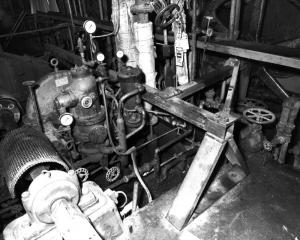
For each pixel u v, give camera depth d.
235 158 1.90
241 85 3.10
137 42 2.29
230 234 1.59
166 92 2.03
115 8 2.43
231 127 1.56
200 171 1.60
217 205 1.78
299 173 2.01
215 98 2.91
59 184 1.31
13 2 6.84
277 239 1.55
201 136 3.00
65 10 5.80
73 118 2.25
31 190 1.30
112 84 2.75
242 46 2.50
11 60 3.53
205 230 1.62
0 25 6.82
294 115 1.98
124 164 2.43
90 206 1.51
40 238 1.35
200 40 2.77
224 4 3.67
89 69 2.25
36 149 1.68
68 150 2.28
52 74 2.38
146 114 2.49
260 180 1.96
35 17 5.99
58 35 5.18
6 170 1.63
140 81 2.17
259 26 3.05
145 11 2.18
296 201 1.79
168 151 3.12
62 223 1.19
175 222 1.65
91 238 1.12
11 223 1.42
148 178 2.82
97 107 2.31
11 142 1.81
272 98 3.81
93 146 2.41
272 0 3.56
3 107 2.50
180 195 1.66
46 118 2.46
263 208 1.74
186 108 1.77
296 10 3.43
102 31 4.13
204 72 3.71
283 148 2.16
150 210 1.78
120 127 2.08
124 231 1.64
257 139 2.17
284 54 2.20
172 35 2.85
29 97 2.40
